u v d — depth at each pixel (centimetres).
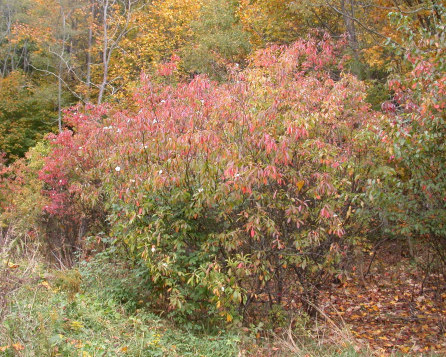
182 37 2445
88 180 926
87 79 2436
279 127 575
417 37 747
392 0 1094
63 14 2461
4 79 2522
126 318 563
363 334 658
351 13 1238
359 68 1140
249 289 606
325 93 680
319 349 561
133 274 648
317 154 572
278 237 592
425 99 519
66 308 525
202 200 562
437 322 676
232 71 689
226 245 558
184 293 590
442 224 588
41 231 974
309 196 595
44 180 1070
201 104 630
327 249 626
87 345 447
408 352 588
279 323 617
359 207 661
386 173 577
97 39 2452
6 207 1172
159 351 483
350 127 675
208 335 584
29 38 2583
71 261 912
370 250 877
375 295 812
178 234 600
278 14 1367
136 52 2456
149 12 2566
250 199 567
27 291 518
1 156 1523
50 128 2580
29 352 406
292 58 661
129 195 593
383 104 649
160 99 738
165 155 579
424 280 783
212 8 1981
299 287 638
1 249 578
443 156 566
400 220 645
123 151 616
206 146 530
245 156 540
